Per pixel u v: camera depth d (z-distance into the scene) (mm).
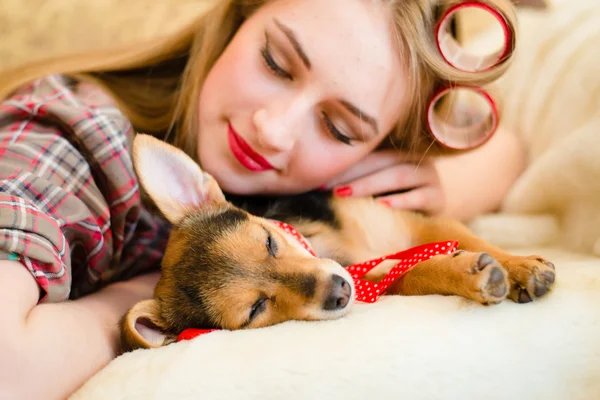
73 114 494
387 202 590
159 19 801
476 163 612
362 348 388
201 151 551
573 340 390
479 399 376
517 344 388
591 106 578
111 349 432
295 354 388
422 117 568
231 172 543
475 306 411
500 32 605
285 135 512
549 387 380
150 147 490
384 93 529
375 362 382
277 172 545
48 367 384
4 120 494
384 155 601
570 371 383
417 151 599
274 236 491
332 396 375
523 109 626
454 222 566
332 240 553
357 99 516
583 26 620
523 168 624
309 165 540
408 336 392
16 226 406
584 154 558
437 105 580
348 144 542
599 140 553
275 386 377
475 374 379
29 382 375
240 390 377
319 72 506
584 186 563
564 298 410
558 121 598
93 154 496
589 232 554
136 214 527
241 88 522
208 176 522
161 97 633
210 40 576
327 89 510
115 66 632
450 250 476
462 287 418
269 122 509
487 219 611
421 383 377
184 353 398
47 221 422
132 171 514
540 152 613
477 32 616
